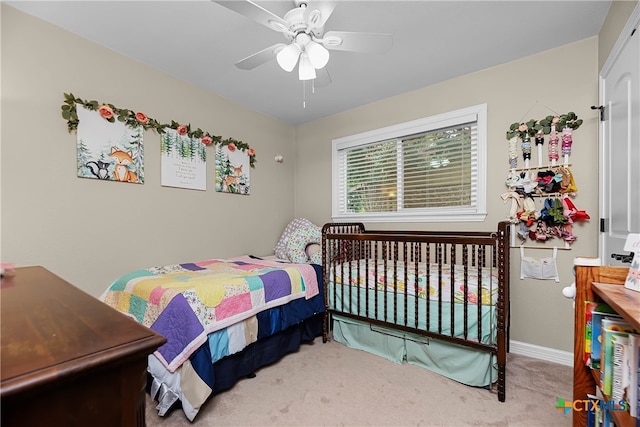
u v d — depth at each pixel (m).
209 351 1.62
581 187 2.07
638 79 1.40
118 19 1.84
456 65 2.40
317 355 2.28
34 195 1.82
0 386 0.40
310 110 3.40
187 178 2.68
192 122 2.72
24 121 1.77
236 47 2.15
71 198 1.97
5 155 1.71
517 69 2.31
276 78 2.63
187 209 2.68
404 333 2.13
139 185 2.34
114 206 2.19
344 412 1.57
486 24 1.89
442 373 1.95
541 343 2.21
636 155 1.43
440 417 1.53
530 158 2.26
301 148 3.84
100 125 2.11
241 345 1.83
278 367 2.08
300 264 2.66
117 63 2.20
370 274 2.34
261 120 3.46
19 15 1.75
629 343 0.88
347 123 3.38
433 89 2.73
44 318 0.66
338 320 2.55
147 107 2.38
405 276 2.04
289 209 3.83
